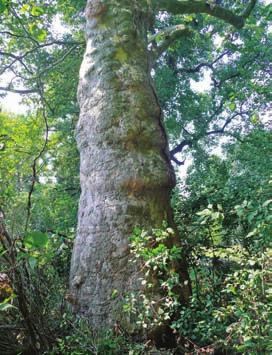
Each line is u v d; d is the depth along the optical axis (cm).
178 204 649
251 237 507
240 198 584
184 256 518
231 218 561
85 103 581
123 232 498
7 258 350
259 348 322
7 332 400
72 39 1520
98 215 516
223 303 470
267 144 1109
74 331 427
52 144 888
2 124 891
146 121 550
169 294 428
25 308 382
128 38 598
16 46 1378
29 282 404
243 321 331
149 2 677
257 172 780
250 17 1109
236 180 675
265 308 330
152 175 521
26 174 652
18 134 876
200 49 1827
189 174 861
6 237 351
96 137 548
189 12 899
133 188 513
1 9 484
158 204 518
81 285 500
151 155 536
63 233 669
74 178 1369
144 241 455
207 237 568
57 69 1469
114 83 563
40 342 399
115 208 509
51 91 1484
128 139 534
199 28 1567
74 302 496
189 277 513
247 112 1764
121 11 614
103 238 504
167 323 447
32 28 880
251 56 1748
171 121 1775
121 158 528
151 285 446
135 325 447
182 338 432
